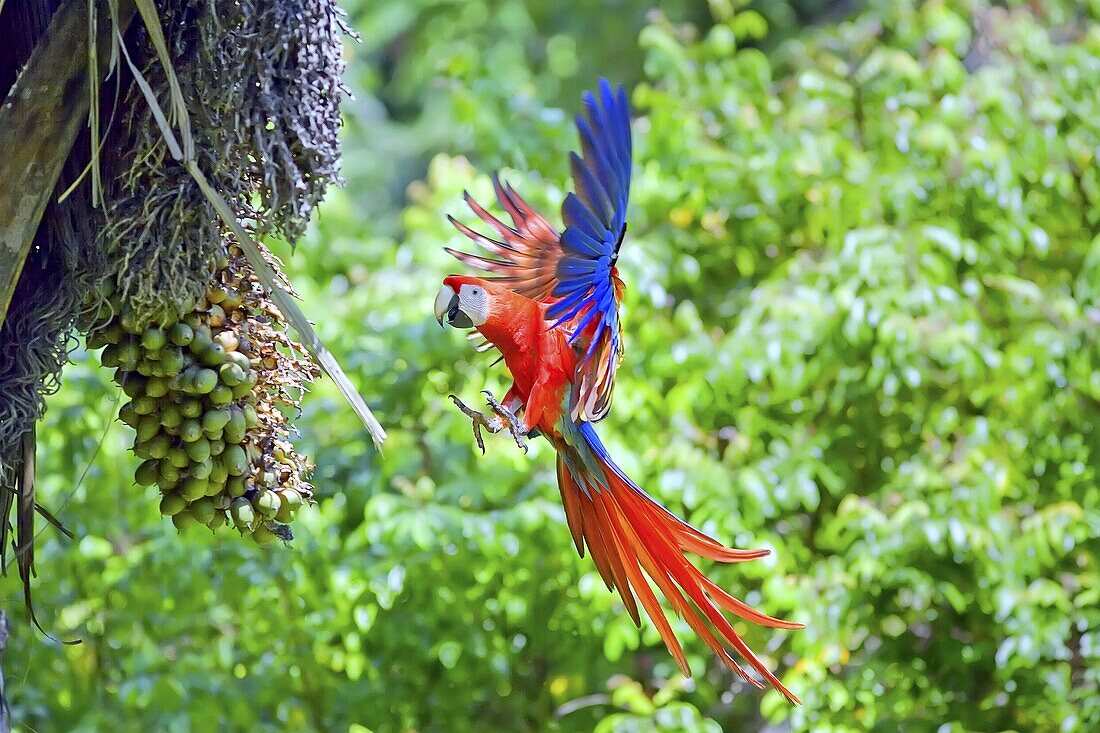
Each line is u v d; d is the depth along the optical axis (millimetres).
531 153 11016
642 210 11047
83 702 10180
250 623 10055
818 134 11164
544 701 10672
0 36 5664
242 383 5328
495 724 10734
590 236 5133
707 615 5844
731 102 11281
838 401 10391
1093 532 9930
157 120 4961
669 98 11219
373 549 9898
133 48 5340
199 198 5297
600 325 5410
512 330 5699
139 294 5203
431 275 10719
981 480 9672
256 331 5613
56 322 5500
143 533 10141
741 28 12086
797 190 10836
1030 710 10062
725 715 11078
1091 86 11086
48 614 9828
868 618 10289
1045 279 11016
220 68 5277
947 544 10008
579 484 6020
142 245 5250
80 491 9984
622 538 6004
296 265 11141
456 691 10406
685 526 5820
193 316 5371
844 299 9977
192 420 5273
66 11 5195
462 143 12664
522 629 10508
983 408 10555
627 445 10289
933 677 10367
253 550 9875
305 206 5500
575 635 10352
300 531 9812
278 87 5387
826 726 9789
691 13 21328
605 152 4973
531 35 22469
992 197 10328
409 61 24516
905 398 10484
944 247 10109
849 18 18828
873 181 10570
